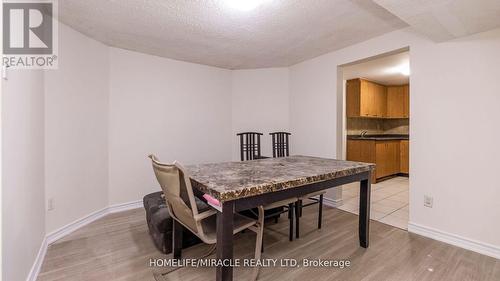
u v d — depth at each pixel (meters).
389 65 3.90
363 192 2.14
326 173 1.74
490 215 2.00
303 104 3.75
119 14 2.21
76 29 2.53
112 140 3.06
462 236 2.15
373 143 4.80
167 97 3.50
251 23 2.39
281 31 2.59
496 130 1.97
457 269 1.81
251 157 3.83
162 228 2.01
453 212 2.20
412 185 2.47
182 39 2.81
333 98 3.30
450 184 2.21
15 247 1.39
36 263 1.78
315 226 2.66
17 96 1.49
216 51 3.24
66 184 2.45
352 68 4.11
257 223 1.64
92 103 2.78
